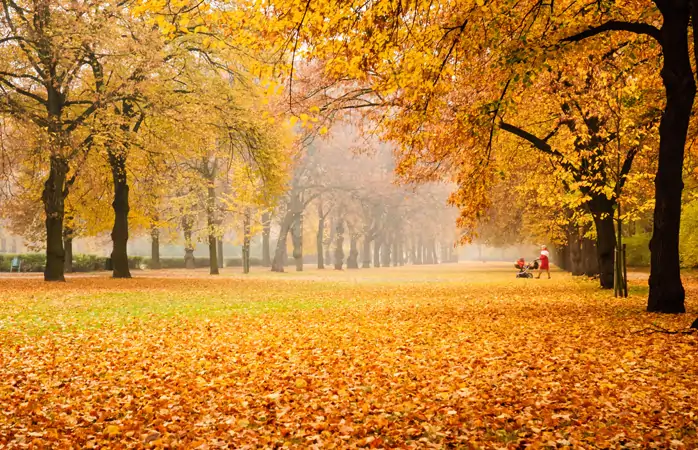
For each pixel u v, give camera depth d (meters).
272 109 23.00
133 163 31.41
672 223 13.98
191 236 48.12
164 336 12.13
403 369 8.65
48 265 30.22
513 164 25.95
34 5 25.48
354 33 9.98
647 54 16.69
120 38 26.67
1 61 25.70
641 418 6.09
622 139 20.09
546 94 20.55
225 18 9.75
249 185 43.56
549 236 39.00
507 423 6.05
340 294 24.16
